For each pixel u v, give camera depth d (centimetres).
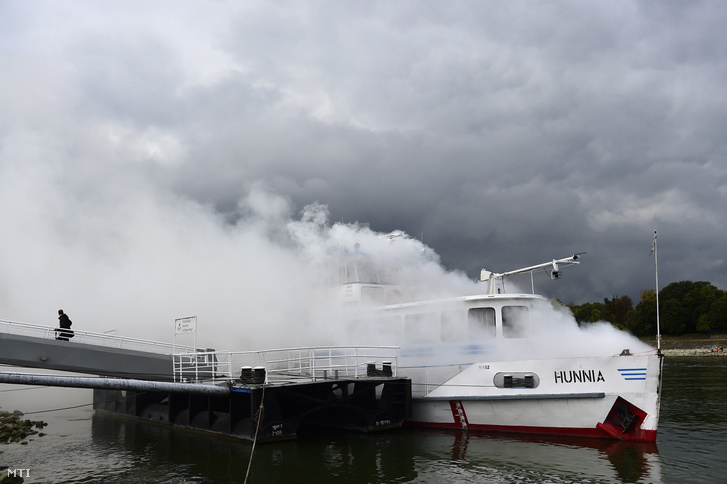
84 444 1864
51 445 1856
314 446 1680
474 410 1795
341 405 1836
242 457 1571
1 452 1745
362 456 1555
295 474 1405
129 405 2448
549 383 1662
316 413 2086
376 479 1345
